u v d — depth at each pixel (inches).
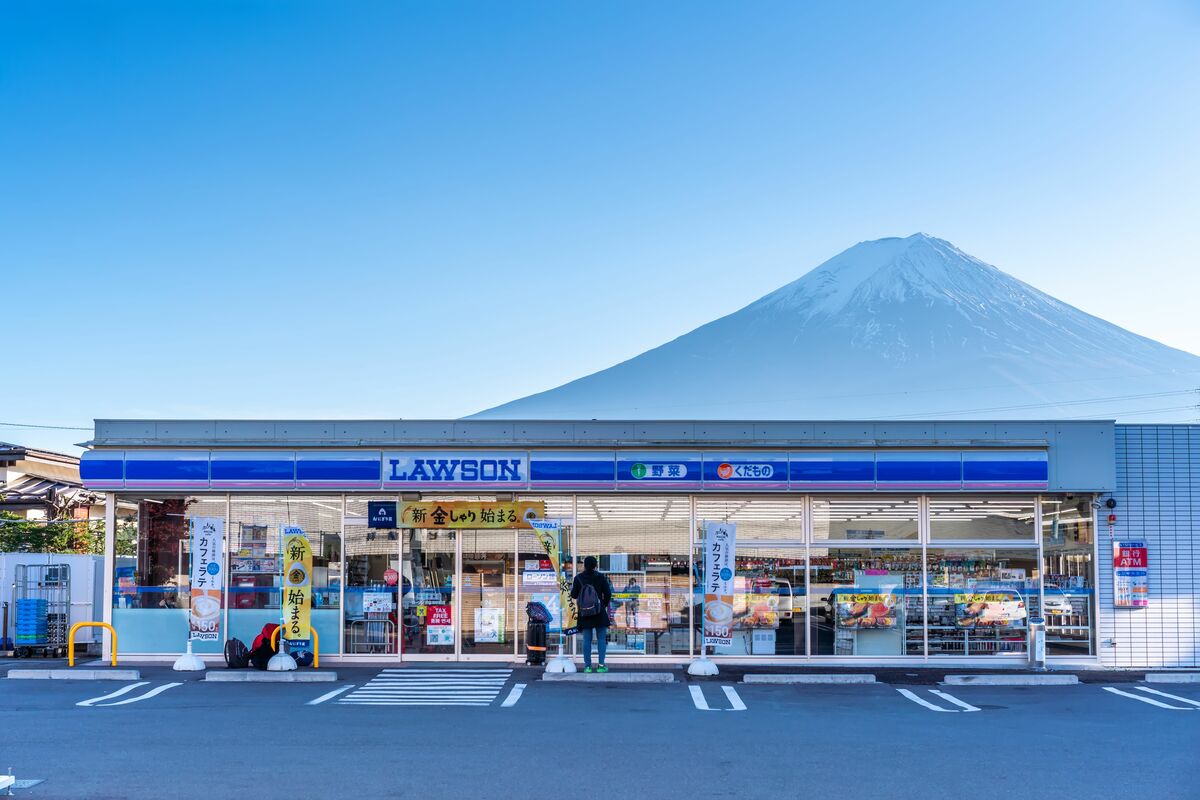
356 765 390.3
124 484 714.2
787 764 398.3
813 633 728.3
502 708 530.9
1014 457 717.3
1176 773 388.8
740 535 734.5
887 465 717.3
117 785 356.5
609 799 344.8
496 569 733.3
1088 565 733.3
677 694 587.5
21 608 762.2
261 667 671.1
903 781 372.8
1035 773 387.2
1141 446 737.6
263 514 732.0
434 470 714.8
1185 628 727.1
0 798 338.6
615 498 733.9
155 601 724.7
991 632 729.0
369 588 728.3
